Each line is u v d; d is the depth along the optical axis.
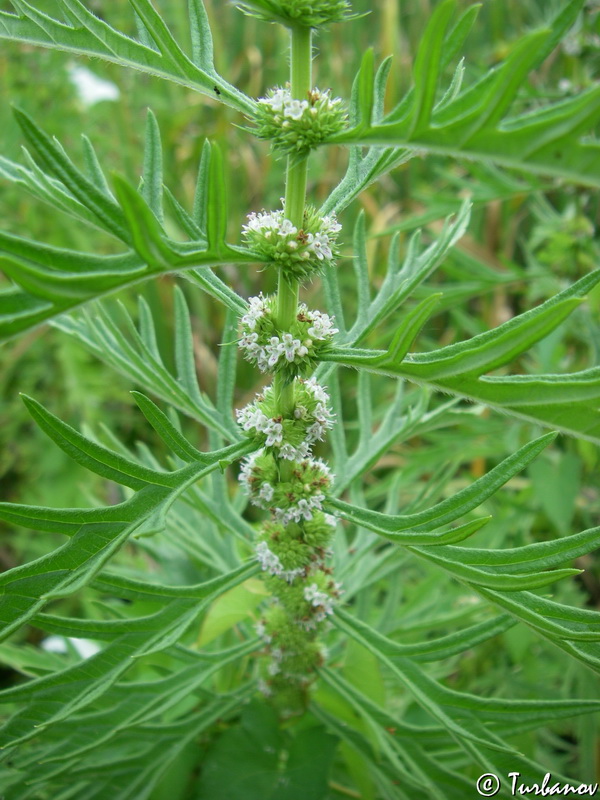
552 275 0.25
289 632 0.13
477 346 0.08
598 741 0.19
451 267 0.24
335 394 0.13
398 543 0.09
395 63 0.32
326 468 0.11
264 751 0.14
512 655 0.18
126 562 0.21
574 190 0.24
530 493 0.23
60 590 0.08
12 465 0.29
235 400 0.31
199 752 0.15
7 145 0.17
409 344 0.08
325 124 0.09
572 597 0.23
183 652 0.13
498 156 0.06
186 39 0.33
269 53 0.38
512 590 0.09
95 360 0.30
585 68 0.25
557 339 0.23
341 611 0.12
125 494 0.18
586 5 0.23
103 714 0.12
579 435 0.07
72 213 0.10
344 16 0.09
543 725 0.10
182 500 0.13
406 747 0.12
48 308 0.07
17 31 0.10
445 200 0.23
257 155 0.36
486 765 0.10
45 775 0.11
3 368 0.29
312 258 0.10
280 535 0.12
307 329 0.10
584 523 0.25
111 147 0.32
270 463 0.12
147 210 0.07
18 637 0.25
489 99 0.06
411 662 0.11
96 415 0.29
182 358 0.13
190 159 0.33
